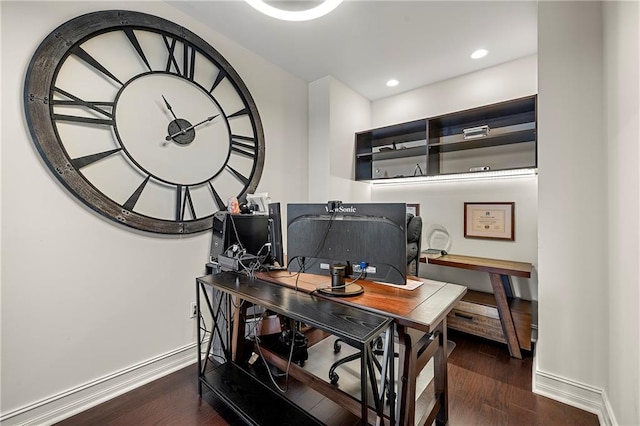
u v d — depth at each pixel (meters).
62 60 1.62
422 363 1.32
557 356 1.78
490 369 2.11
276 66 2.96
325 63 2.92
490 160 2.97
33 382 1.54
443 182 3.26
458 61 2.85
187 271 2.22
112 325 1.83
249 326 2.09
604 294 1.62
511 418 1.62
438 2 2.03
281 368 1.75
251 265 1.95
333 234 1.50
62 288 1.63
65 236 1.64
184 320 2.20
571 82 1.71
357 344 1.01
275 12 1.70
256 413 1.51
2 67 1.45
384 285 1.58
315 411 1.66
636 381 1.20
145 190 1.99
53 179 1.60
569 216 1.72
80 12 1.70
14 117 1.48
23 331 1.51
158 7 2.04
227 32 2.43
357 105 3.60
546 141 1.79
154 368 2.02
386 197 3.71
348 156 3.46
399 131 3.41
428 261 2.86
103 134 1.79
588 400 1.67
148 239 2.01
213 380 1.79
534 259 2.68
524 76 2.76
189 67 2.23
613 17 1.42
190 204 2.24
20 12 1.50
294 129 3.18
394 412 1.18
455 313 2.64
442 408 1.55
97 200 1.74
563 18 1.74
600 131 1.62
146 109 2.00
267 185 2.87
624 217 1.32
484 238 2.95
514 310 2.40
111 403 1.75
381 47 2.62
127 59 1.90
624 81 1.29
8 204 1.46
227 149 2.50
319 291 1.44
